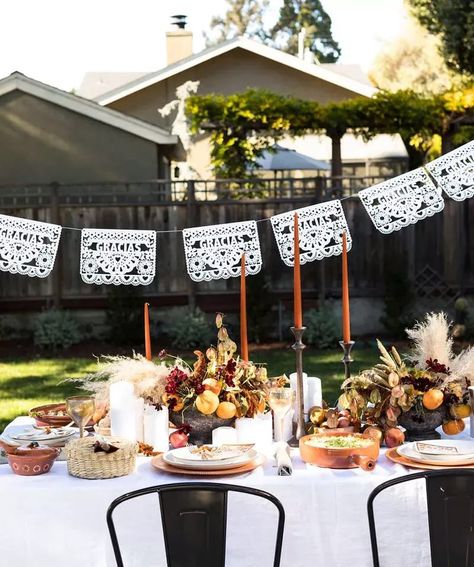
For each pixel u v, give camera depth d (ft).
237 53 48.67
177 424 8.57
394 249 29.96
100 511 7.34
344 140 52.31
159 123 49.24
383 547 7.48
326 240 10.06
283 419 8.49
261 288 29.17
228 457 7.63
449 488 7.04
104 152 39.17
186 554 6.86
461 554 7.01
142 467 7.90
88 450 7.62
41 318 28.89
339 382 22.09
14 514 7.30
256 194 33.83
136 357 9.16
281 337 29.60
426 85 55.47
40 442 8.43
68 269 30.07
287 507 7.41
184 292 30.07
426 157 51.90
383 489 7.13
